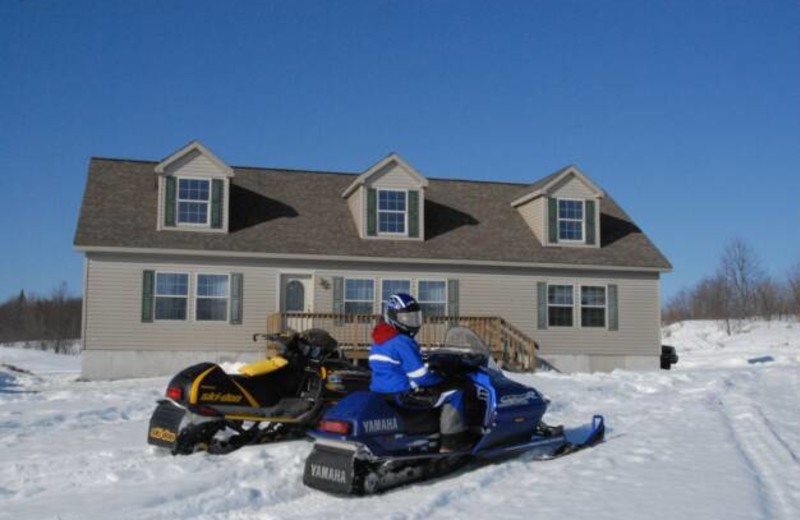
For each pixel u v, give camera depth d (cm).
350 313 2317
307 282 2350
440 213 2627
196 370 818
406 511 577
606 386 1500
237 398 826
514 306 2484
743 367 2347
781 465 702
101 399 1358
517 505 588
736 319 5847
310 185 2633
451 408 713
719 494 593
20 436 940
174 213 2278
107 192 2377
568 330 2520
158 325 2216
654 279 2608
